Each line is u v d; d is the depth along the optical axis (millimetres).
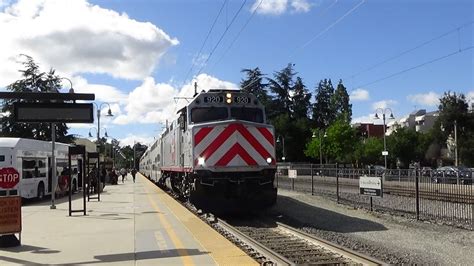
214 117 17984
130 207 20203
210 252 9617
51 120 15758
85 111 16000
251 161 17000
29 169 25531
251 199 17141
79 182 35781
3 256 9617
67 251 10078
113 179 46844
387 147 88125
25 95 14508
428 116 132250
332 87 122750
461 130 84375
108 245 10711
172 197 25141
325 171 33281
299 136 102812
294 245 12102
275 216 19203
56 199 27938
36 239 11719
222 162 16766
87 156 25406
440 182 22266
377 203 23031
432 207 20531
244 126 17062
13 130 66625
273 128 17719
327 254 10891
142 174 87750
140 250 10023
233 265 8438
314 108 117688
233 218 18344
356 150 91125
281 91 106750
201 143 16828
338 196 24531
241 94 18422
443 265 10750
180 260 8906
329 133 91188
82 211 17469
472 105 86938
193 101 17969
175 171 22516
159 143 35125
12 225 10742
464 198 20562
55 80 69625
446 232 15336
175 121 22109
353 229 16062
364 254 10906
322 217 18953
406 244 13320
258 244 11375
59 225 14422
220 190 16812
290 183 36906
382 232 15398
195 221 14711
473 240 13852
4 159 23531
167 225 13766
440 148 88250
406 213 19734
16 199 10875
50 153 28875
